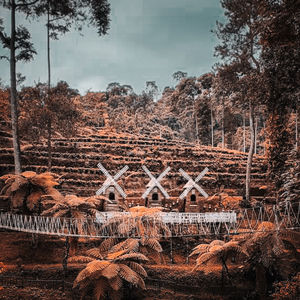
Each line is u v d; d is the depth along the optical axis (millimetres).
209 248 25938
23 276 24234
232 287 25750
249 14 37719
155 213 26438
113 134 61938
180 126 93188
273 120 40969
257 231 23906
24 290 22812
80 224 24672
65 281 24188
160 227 26938
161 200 34781
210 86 78750
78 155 45312
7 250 27031
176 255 29047
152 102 102125
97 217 27672
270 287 25719
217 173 45219
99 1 37406
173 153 50469
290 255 26438
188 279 25906
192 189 34938
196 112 79688
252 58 38094
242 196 40188
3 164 39688
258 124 82875
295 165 33531
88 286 23094
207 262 25859
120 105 99625
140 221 25359
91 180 41125
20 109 41594
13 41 33062
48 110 36312
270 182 42875
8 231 30031
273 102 30141
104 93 106625
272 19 26047
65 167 42344
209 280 26031
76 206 26062
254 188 42938
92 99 84312
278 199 36406
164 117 94312
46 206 31062
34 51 36062
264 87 29719
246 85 36438
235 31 39750
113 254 24047
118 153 49094
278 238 24438
